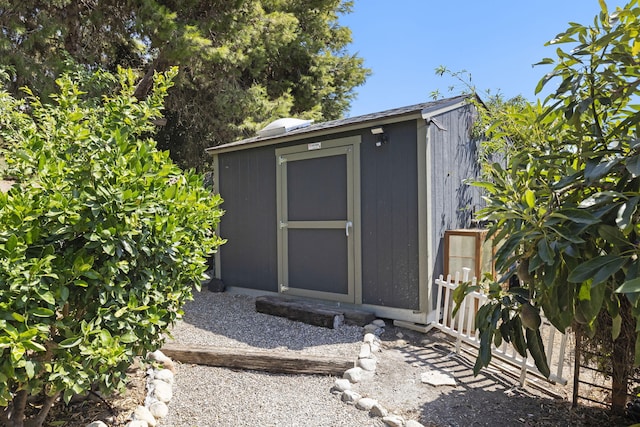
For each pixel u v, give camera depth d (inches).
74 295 85.4
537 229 68.7
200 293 241.4
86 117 112.4
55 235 81.0
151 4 314.0
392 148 178.7
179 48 318.0
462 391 121.8
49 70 299.0
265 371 135.0
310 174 205.9
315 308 182.1
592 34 79.8
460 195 196.7
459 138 197.9
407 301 174.7
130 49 391.2
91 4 336.5
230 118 404.8
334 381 128.2
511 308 80.8
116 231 84.4
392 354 149.7
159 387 115.3
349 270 191.8
